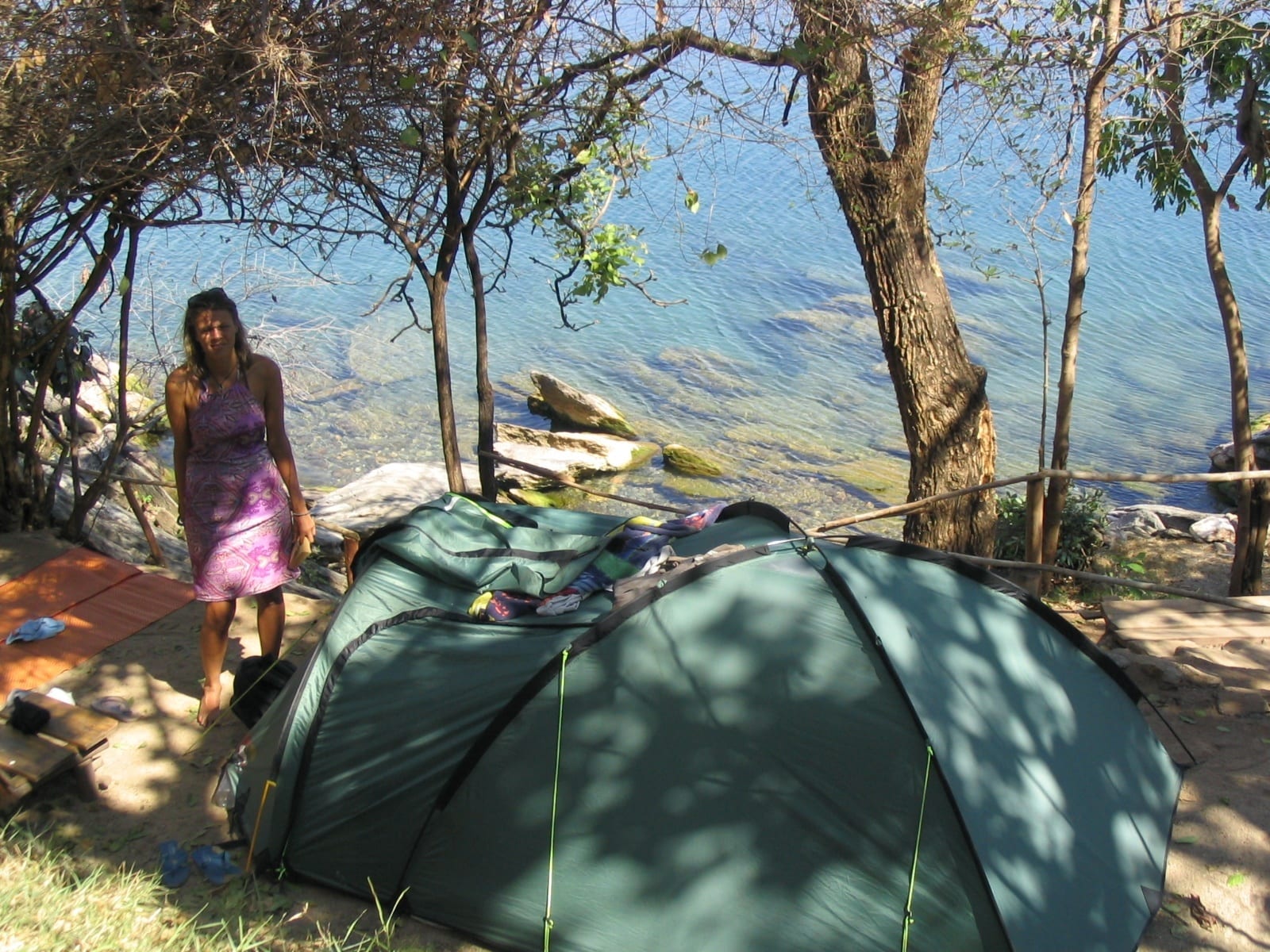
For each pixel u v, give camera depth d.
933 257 8.65
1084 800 4.22
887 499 15.42
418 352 20.06
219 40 5.17
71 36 5.09
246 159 5.59
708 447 17.31
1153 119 8.34
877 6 6.47
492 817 3.98
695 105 6.33
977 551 9.29
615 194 7.97
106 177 5.83
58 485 8.16
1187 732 5.30
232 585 4.95
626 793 3.90
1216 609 6.86
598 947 3.80
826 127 7.86
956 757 3.86
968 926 3.69
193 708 5.27
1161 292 24.59
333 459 15.96
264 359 4.96
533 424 17.89
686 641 4.05
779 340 22.00
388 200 6.55
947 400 8.86
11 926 3.58
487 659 4.21
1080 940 3.79
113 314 15.77
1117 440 17.89
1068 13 7.63
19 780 4.39
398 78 5.69
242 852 4.31
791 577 4.21
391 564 4.83
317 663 4.39
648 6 6.10
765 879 3.77
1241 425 9.57
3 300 6.49
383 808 4.13
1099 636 6.90
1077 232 8.30
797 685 3.96
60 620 5.90
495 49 6.00
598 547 4.84
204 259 17.77
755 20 6.18
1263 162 8.45
